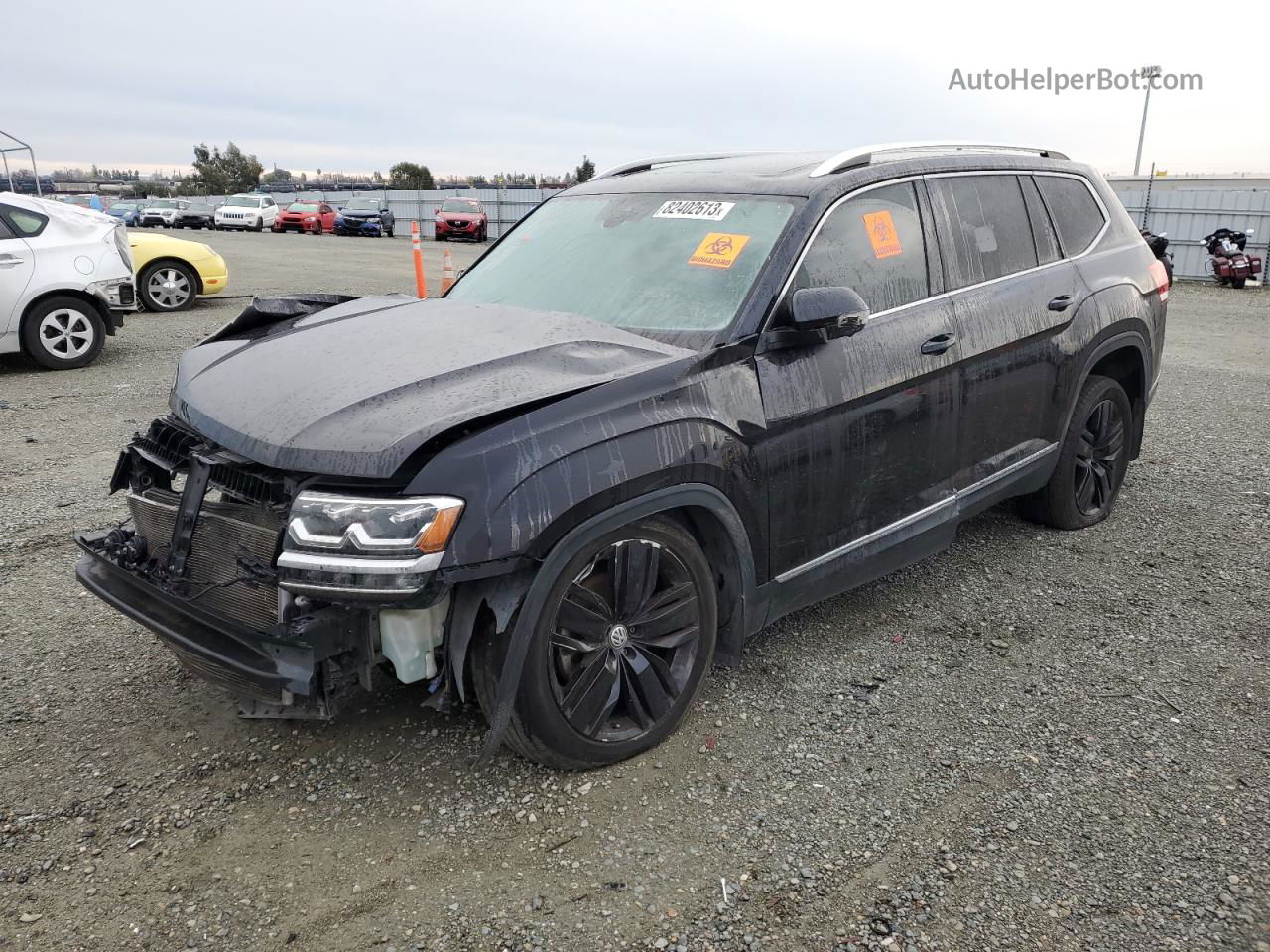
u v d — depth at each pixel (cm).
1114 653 372
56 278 887
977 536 494
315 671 252
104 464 602
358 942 227
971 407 386
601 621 278
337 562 238
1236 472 605
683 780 290
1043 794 284
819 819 273
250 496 259
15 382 854
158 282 1282
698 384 291
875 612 407
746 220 344
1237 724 322
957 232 391
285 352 314
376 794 281
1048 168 457
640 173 425
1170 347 1134
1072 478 477
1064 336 432
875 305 349
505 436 252
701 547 311
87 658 359
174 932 230
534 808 276
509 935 230
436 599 243
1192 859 256
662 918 235
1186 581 438
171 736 310
